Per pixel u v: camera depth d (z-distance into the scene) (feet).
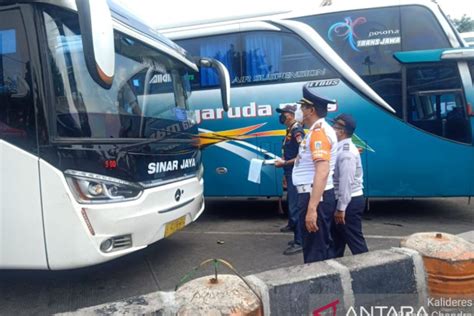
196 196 15.58
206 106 21.84
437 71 19.56
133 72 13.47
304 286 8.77
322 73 20.40
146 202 12.20
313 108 11.04
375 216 22.34
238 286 7.81
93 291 12.95
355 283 9.32
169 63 16.19
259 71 21.17
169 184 13.64
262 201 27.91
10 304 12.10
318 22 20.57
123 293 12.78
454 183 19.67
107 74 9.87
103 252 11.08
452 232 18.94
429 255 10.12
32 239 10.82
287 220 22.48
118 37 12.94
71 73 11.21
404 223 20.74
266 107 21.03
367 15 20.08
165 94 15.37
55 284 13.53
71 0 11.31
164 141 13.66
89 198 10.85
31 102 10.75
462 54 18.88
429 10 19.61
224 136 21.74
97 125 11.41
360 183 12.60
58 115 10.79
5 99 10.93
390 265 9.75
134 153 12.11
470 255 10.03
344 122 12.20
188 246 17.60
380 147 20.12
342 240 13.08
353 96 20.15
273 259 15.74
